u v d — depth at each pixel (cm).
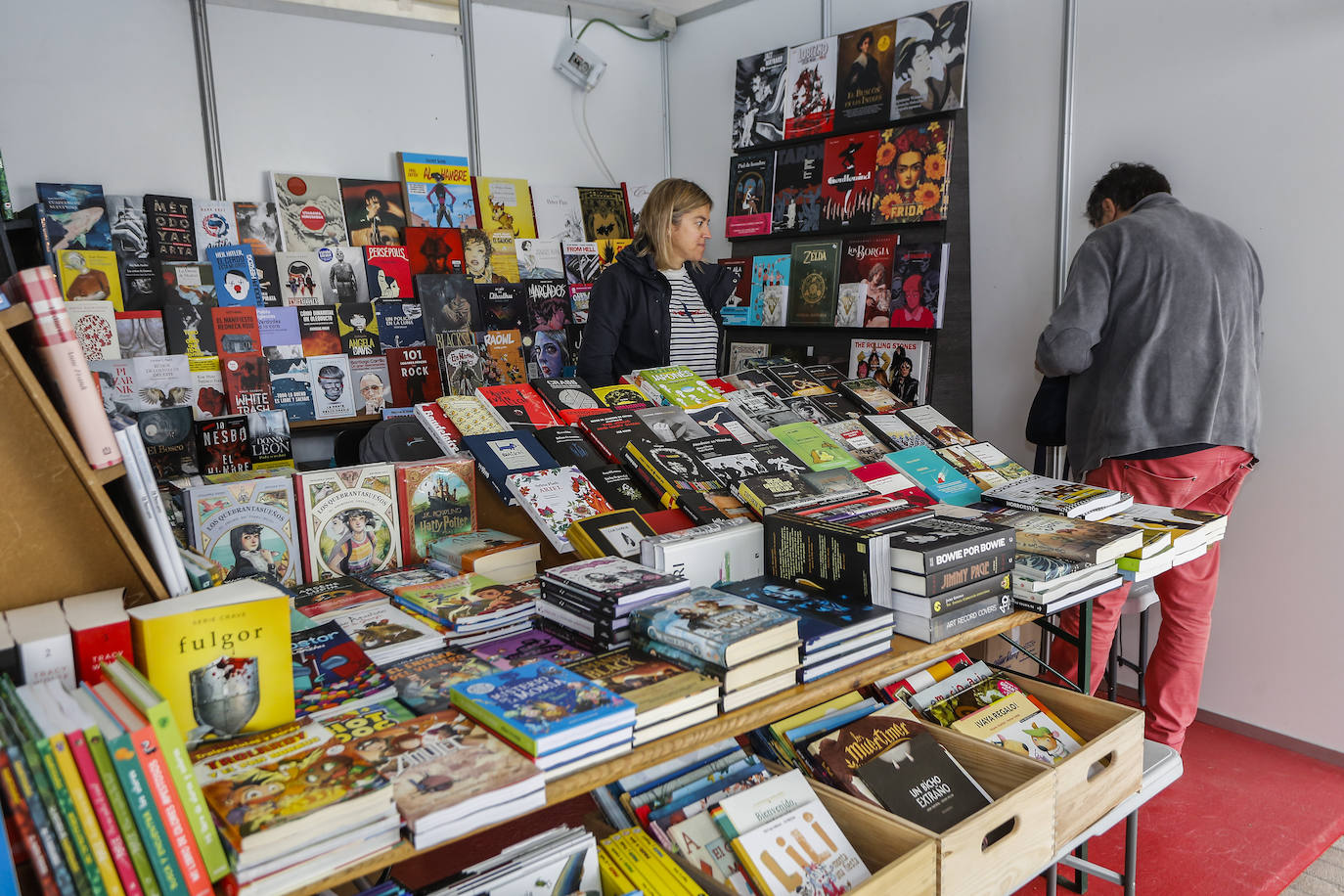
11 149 342
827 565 178
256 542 184
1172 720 285
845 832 154
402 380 417
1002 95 366
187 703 122
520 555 198
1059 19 345
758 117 446
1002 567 182
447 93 452
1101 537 201
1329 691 299
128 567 139
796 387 297
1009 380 378
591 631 161
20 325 129
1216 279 267
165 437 265
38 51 346
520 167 480
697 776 160
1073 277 285
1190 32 310
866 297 399
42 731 93
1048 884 206
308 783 109
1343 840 255
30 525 130
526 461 217
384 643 158
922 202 380
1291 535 304
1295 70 288
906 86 385
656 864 141
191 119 382
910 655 165
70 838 93
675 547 177
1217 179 310
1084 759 174
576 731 123
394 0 427
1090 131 341
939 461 257
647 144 527
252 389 380
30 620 123
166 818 97
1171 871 242
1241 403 272
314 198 409
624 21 505
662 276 306
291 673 130
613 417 240
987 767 173
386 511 202
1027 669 311
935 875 142
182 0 376
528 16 475
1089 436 293
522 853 136
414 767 118
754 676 145
